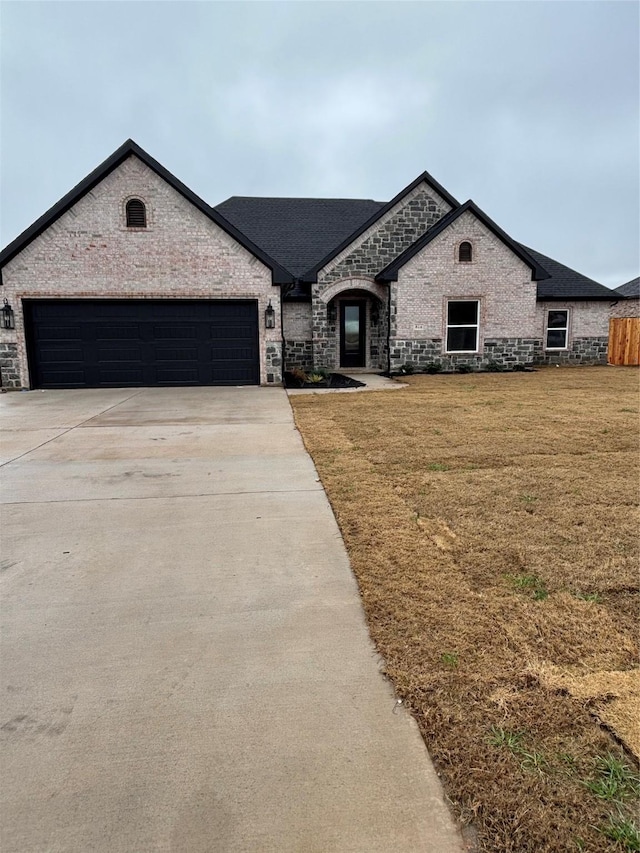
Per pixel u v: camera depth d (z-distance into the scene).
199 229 12.55
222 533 3.66
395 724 1.88
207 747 1.79
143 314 12.66
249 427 7.50
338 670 2.20
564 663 2.19
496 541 3.43
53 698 2.05
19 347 12.31
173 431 7.25
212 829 1.49
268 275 12.86
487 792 1.59
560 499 4.23
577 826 1.47
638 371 15.87
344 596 2.80
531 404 9.36
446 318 15.47
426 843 1.44
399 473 5.07
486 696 2.00
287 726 1.89
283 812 1.54
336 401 10.07
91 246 12.30
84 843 1.45
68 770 1.70
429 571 3.03
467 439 6.53
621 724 1.83
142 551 3.39
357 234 15.54
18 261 12.12
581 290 18.20
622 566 3.05
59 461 5.63
